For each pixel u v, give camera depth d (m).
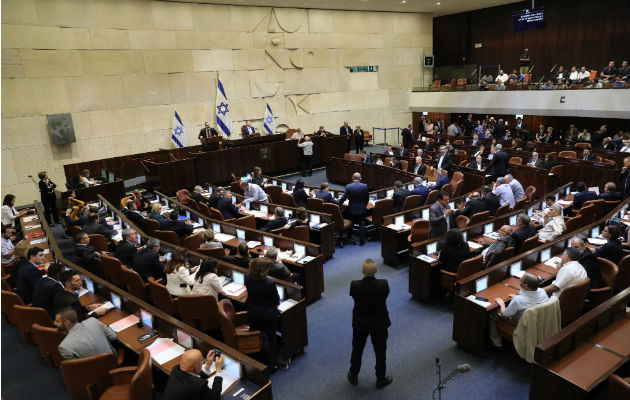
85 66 13.79
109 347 4.27
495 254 6.15
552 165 12.74
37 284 5.32
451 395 4.77
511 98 17.88
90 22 13.69
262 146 15.41
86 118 14.03
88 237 7.00
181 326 4.43
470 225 7.79
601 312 4.43
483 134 18.09
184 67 15.80
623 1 17.34
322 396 4.86
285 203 10.55
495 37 21.80
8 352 5.58
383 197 10.52
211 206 9.84
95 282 5.62
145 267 6.14
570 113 16.08
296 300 5.46
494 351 5.48
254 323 4.82
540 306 4.62
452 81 20.78
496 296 5.44
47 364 5.28
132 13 14.46
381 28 20.69
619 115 14.74
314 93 19.31
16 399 4.72
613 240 6.04
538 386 4.03
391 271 8.04
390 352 5.61
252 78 17.50
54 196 11.10
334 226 8.97
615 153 13.29
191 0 15.27
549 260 6.45
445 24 23.47
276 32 17.78
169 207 10.39
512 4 20.70
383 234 8.26
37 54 12.91
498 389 4.82
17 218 9.87
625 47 17.56
